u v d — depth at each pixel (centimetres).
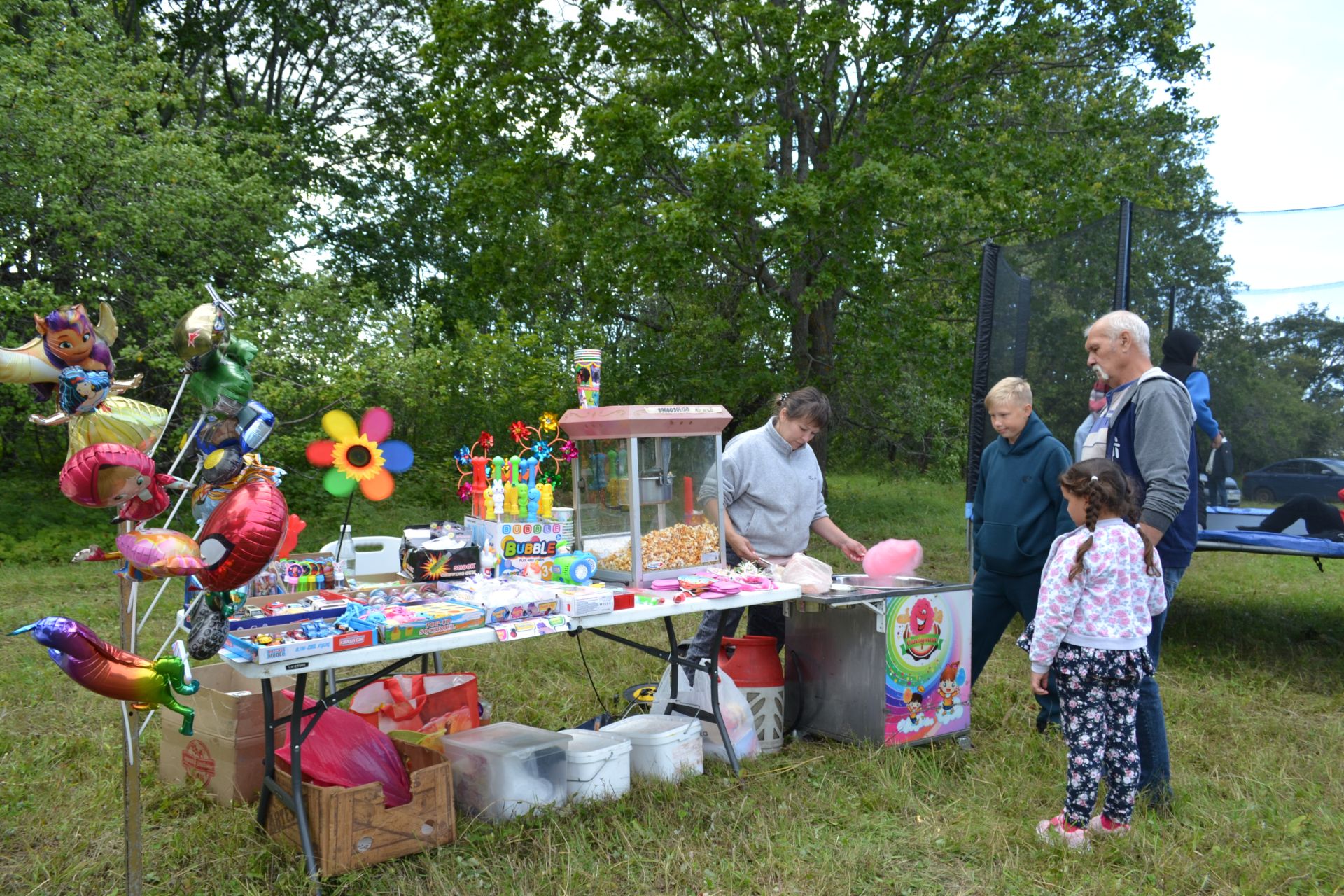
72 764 374
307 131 1552
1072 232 640
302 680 284
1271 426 629
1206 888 286
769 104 1142
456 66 1166
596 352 388
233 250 1081
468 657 552
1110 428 355
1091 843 310
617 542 377
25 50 945
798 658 429
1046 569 319
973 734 431
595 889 280
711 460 394
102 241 915
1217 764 395
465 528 377
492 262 1230
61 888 277
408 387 1087
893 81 1177
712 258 1179
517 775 321
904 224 1145
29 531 977
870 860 299
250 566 239
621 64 1173
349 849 282
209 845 300
